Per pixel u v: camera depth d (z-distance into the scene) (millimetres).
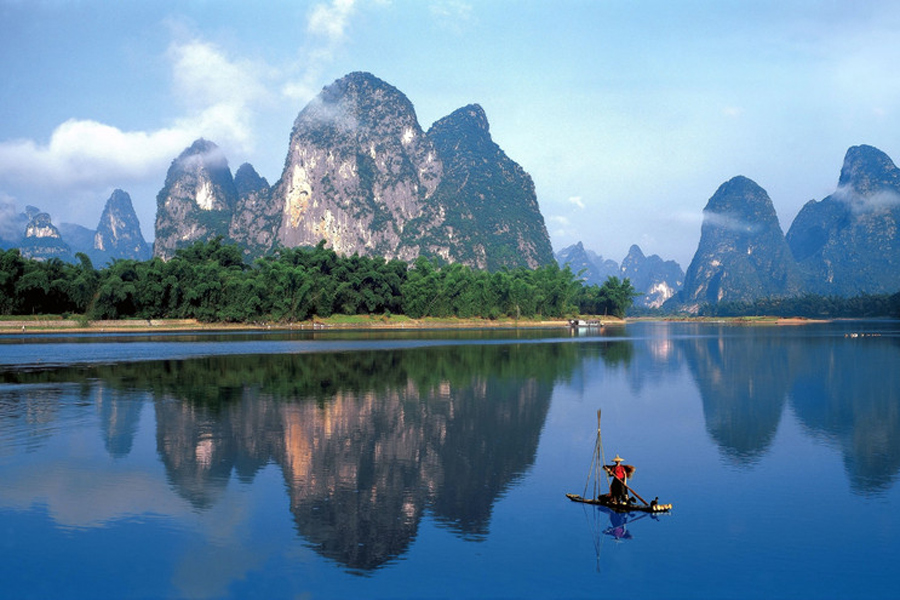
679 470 26203
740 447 30188
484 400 43219
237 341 106562
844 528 19766
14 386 48844
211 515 20656
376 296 192000
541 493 23141
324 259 189500
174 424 34469
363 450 29062
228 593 15672
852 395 46656
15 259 135875
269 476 24922
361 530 19547
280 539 18828
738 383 53406
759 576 16547
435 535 19125
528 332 156500
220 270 168375
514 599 15438
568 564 17234
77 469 25719
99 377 54562
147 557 17625
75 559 17484
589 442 31000
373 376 56031
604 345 102375
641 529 19672
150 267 155375
